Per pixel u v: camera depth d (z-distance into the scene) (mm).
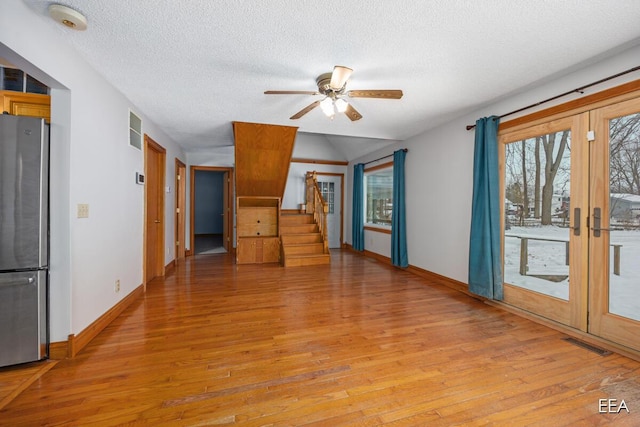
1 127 1834
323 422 1457
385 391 1708
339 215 7641
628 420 1479
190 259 5887
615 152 2258
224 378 1820
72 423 1429
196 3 1647
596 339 2330
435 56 2248
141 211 3527
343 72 2104
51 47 1840
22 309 1896
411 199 4863
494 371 1923
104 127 2566
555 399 1645
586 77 2422
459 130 3814
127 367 1931
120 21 1806
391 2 1633
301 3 1644
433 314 2953
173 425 1426
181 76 2574
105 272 2580
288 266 5246
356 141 6465
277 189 5852
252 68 2438
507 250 3217
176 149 5336
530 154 2945
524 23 1828
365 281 4242
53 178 2008
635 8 1679
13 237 1865
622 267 2219
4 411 1502
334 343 2305
